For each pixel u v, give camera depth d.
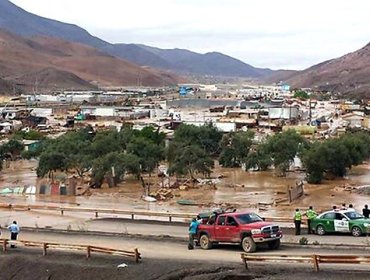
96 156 106.75
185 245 36.94
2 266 33.66
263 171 110.56
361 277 25.44
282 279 25.94
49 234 44.28
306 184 93.75
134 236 41.22
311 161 95.12
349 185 90.56
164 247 36.50
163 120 189.12
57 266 32.16
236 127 163.75
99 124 180.50
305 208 68.12
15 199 81.56
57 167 100.56
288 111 194.25
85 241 40.16
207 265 29.52
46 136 153.00
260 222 33.56
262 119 191.38
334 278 25.62
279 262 29.02
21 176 107.81
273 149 108.69
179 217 54.12
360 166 117.00
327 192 83.75
